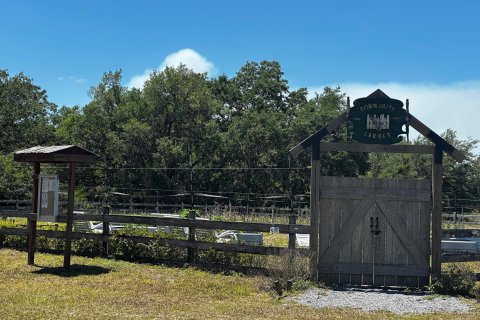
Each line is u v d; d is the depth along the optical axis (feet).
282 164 175.94
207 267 41.24
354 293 35.27
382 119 38.17
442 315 29.14
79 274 37.93
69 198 40.19
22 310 26.55
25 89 172.14
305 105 197.47
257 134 174.81
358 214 38.47
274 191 175.11
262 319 26.68
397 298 34.01
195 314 27.32
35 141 166.50
